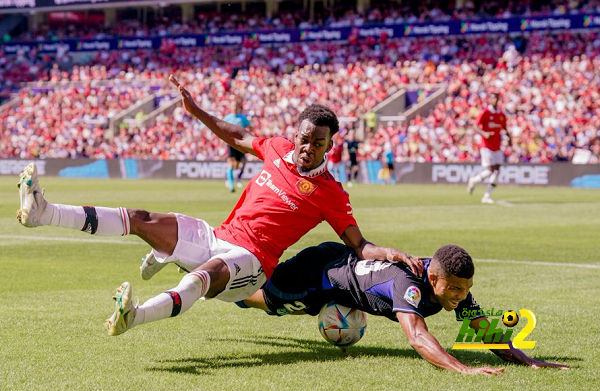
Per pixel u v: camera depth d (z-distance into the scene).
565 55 38.69
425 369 4.57
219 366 4.61
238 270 4.86
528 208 19.41
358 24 44.03
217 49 47.47
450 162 34.06
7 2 50.53
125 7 49.91
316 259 5.15
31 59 51.44
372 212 17.80
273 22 48.72
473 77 39.25
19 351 4.89
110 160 40.78
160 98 45.53
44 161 42.12
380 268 4.82
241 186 29.08
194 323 5.99
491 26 40.38
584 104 35.59
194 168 38.81
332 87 41.97
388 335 5.70
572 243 12.07
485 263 9.80
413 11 45.09
